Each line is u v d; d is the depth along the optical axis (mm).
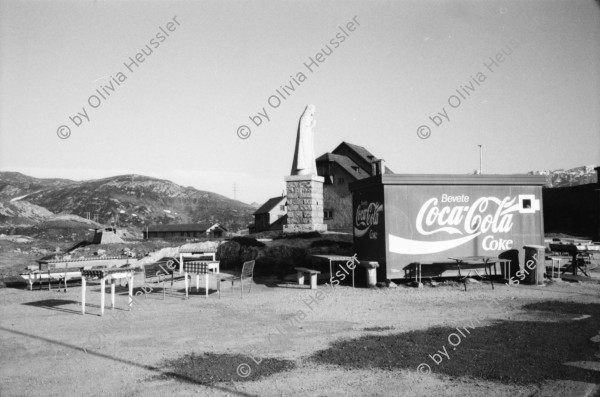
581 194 41219
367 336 7984
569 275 16172
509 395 5102
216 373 6113
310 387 5531
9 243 42469
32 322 9805
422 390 5336
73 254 27375
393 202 14562
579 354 6598
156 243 31172
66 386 5727
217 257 21234
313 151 23969
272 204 63719
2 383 5855
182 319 9977
